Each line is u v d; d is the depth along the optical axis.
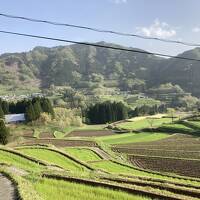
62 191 32.91
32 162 65.75
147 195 37.25
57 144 115.38
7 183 33.38
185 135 173.88
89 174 50.84
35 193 28.97
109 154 102.06
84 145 113.25
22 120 199.00
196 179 70.75
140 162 98.94
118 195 34.09
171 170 86.38
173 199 35.91
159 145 140.62
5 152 70.69
